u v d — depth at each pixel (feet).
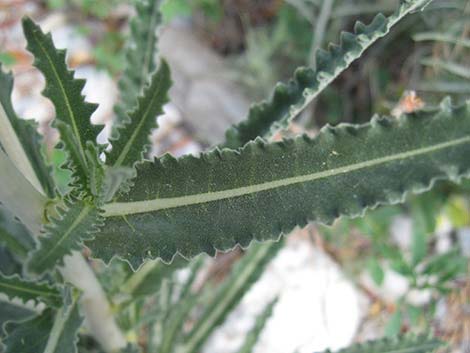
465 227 0.96
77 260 0.40
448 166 0.24
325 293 0.91
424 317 0.87
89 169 0.26
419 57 0.86
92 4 1.15
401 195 0.25
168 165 0.28
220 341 0.87
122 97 0.47
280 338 0.88
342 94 0.99
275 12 1.13
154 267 0.46
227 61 1.11
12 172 0.33
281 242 0.58
